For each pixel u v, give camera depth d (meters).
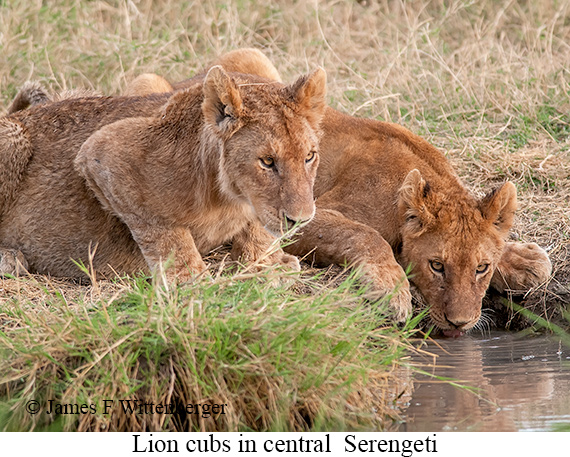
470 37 19.31
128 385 7.59
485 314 11.49
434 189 10.97
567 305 11.38
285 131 8.99
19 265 10.56
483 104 16.16
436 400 8.52
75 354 7.81
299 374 7.81
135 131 9.95
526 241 12.22
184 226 9.99
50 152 10.73
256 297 8.36
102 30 18.44
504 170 13.81
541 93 16.17
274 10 19.88
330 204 11.55
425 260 10.55
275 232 8.99
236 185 9.23
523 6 20.48
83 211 10.53
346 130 11.91
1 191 10.66
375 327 9.14
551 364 9.66
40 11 17.72
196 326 7.88
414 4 20.92
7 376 7.85
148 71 17.09
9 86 16.62
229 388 7.75
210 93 9.11
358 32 19.67
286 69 17.61
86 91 12.51
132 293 8.73
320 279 10.79
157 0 19.83
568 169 13.70
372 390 8.31
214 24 19.06
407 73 16.86
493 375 9.29
